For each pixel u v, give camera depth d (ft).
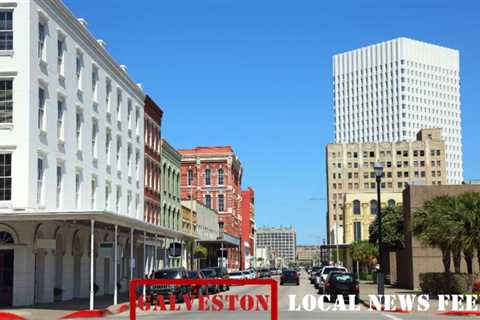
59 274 120.26
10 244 105.60
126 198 171.32
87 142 139.44
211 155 359.05
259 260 610.65
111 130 157.79
